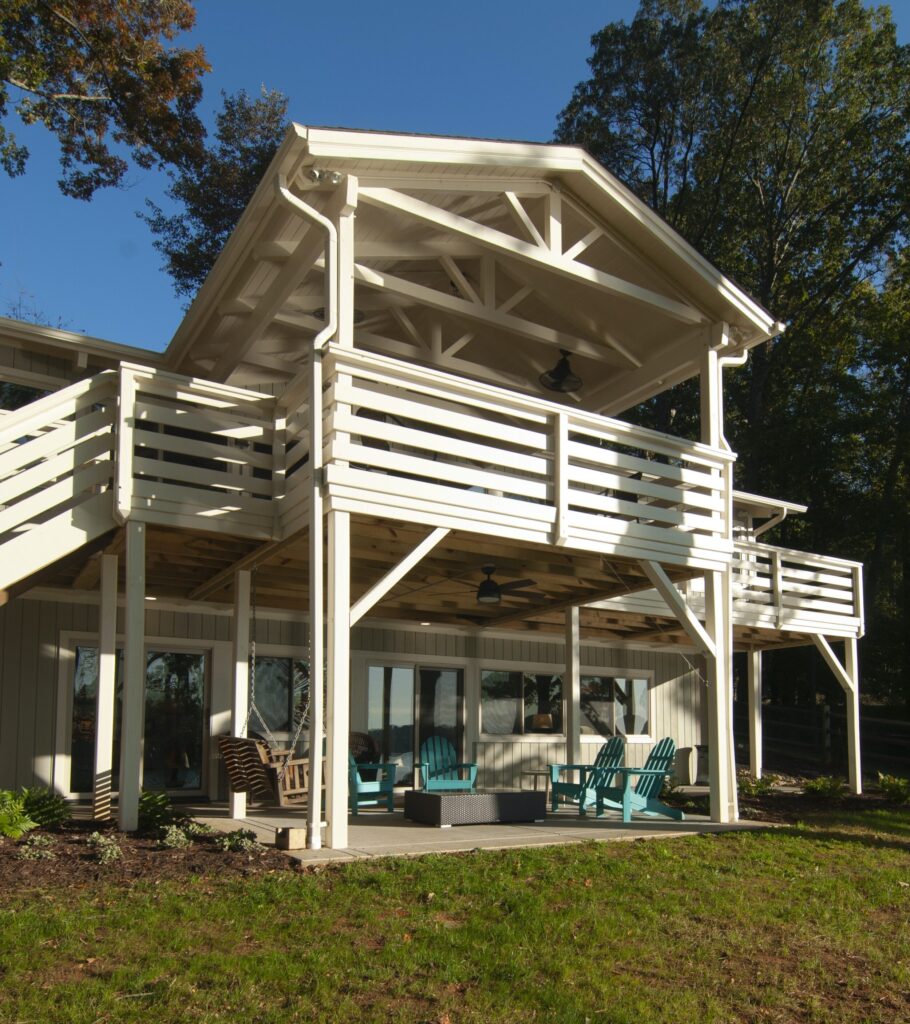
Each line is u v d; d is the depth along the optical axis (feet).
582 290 38.58
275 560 32.55
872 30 94.17
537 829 30.37
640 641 53.52
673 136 99.19
